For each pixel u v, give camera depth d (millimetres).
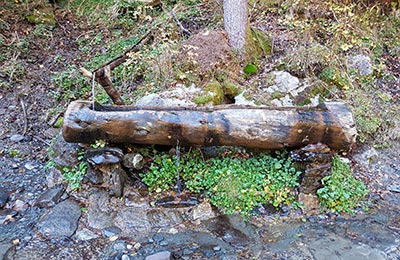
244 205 3221
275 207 3215
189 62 4262
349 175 3428
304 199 3250
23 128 4418
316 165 3203
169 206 3227
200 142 3232
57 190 3414
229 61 4406
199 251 2805
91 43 5766
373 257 2695
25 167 3852
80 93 4793
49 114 4586
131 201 3271
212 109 3305
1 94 4836
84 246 2857
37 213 3215
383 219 3129
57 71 5262
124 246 2861
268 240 2916
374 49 5219
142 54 4625
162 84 4172
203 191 3330
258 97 3992
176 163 3396
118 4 6258
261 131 3168
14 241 2887
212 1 5820
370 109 4164
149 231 3031
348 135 3168
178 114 3182
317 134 3160
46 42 5793
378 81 4750
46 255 2758
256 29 5031
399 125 4027
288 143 3217
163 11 5898
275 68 4441
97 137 3223
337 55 4578
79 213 3191
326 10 5434
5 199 3354
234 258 2725
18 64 5180
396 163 3781
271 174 3340
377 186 3500
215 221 3119
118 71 4668
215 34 4578
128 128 3156
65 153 3602
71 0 6891
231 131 3166
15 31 5801
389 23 5656
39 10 6266
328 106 3318
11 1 6238
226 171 3346
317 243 2857
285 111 3225
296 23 5008
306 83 4152
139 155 3336
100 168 3275
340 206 3223
